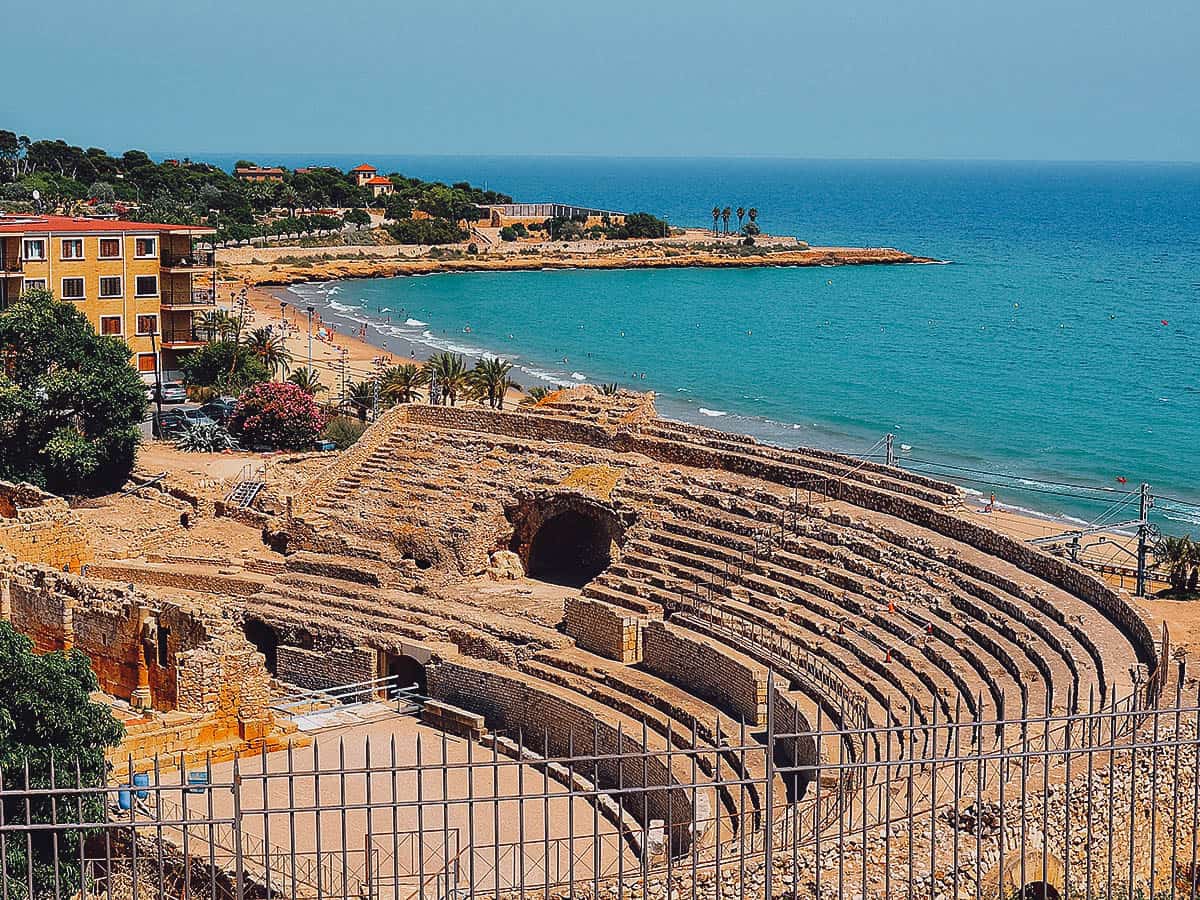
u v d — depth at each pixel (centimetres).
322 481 9675
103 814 4478
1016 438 15800
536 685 7394
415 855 5603
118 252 13650
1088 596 6788
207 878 5250
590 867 5575
